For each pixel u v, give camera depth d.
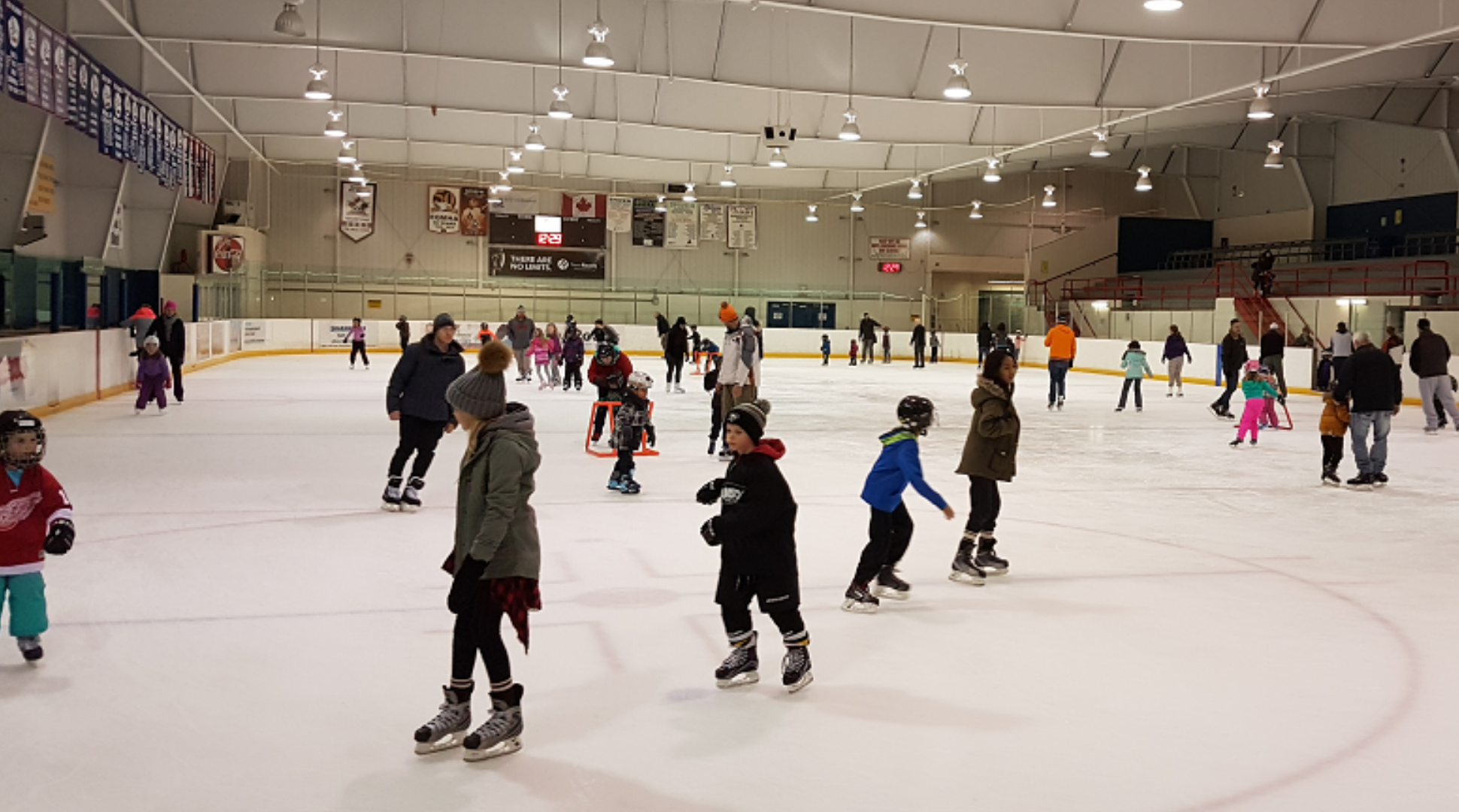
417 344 8.85
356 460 11.71
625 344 40.06
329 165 39.28
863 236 44.00
